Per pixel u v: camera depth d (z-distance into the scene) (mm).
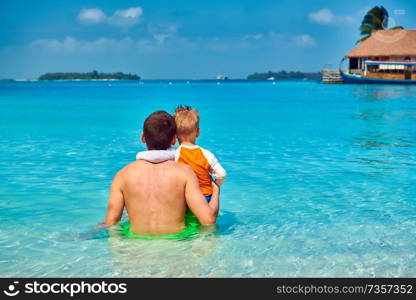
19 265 3139
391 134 11531
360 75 61844
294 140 10430
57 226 4016
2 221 4160
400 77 56094
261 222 4137
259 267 3109
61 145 9570
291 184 5734
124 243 3516
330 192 5309
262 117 17328
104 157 7953
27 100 32625
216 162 4035
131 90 63844
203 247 3439
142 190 3592
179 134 4051
